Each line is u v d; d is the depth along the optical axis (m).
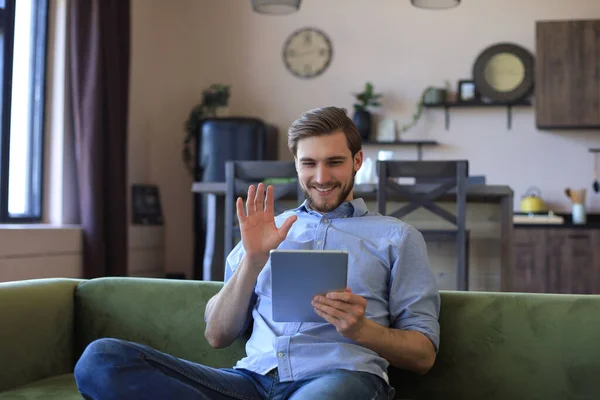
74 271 4.32
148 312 1.90
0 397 1.65
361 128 5.75
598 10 5.70
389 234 1.63
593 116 5.39
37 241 3.96
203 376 1.45
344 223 1.67
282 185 3.74
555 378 1.61
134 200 5.67
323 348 1.50
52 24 4.50
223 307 1.62
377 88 5.96
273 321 1.60
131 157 5.68
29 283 1.87
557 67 5.44
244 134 5.52
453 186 3.65
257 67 6.11
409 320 1.56
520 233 5.28
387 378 1.52
